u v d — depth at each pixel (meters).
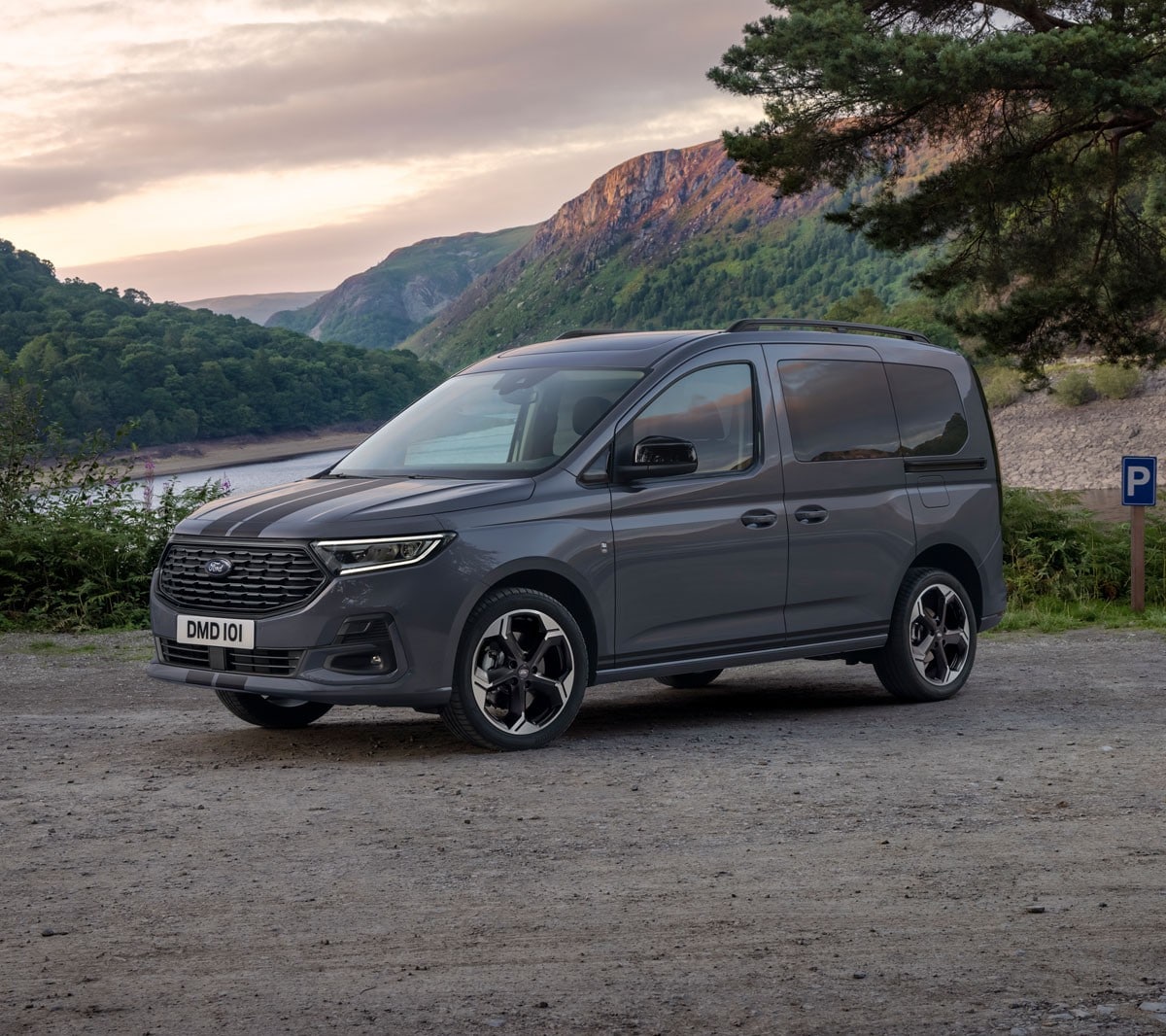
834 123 20.36
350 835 4.79
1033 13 20.41
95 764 6.30
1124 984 3.27
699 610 6.98
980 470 8.56
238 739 7.05
